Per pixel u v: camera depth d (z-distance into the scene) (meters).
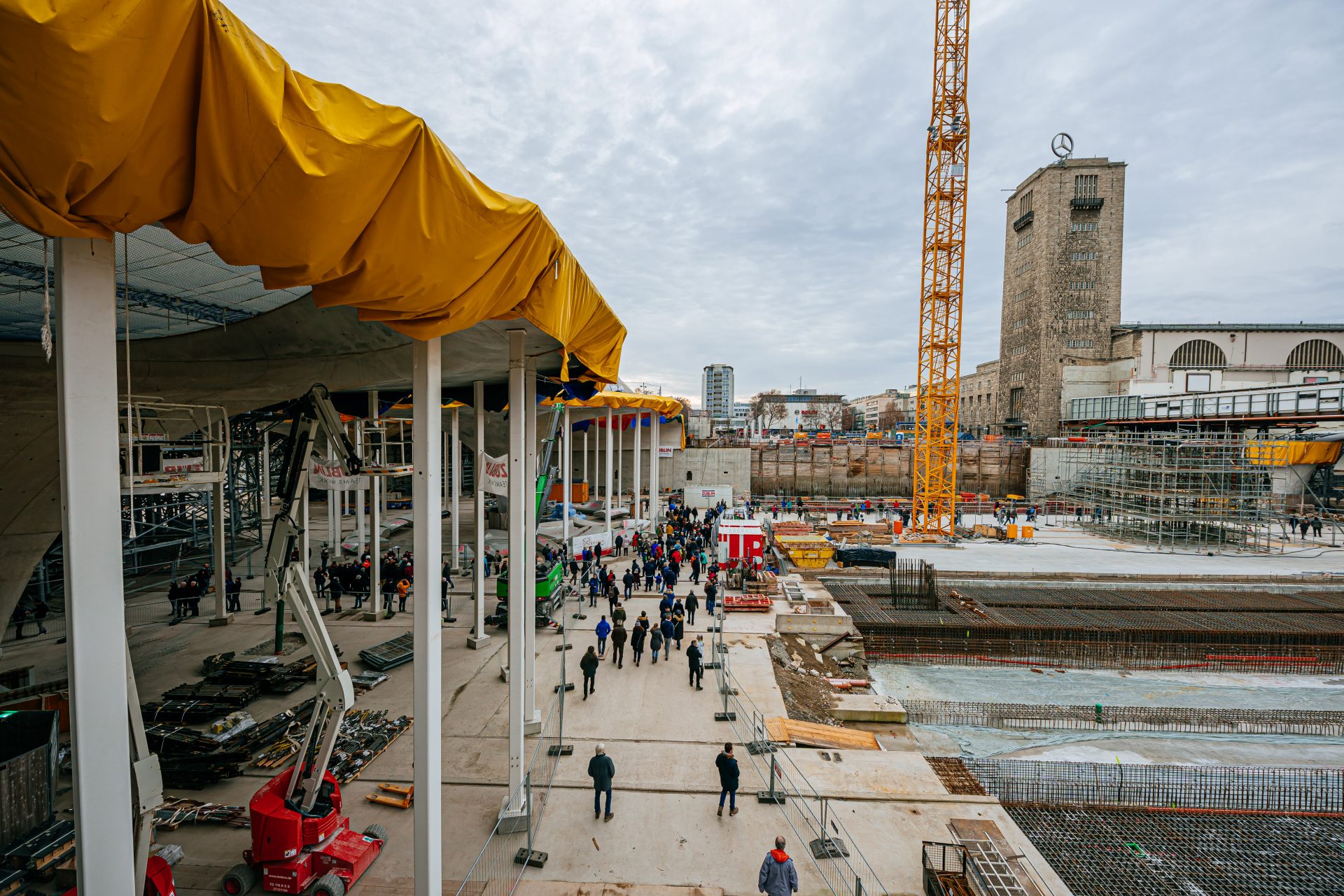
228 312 12.05
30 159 3.02
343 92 4.27
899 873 10.18
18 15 2.62
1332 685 23.03
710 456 65.62
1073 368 84.50
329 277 4.69
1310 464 55.31
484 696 15.38
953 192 50.16
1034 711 19.48
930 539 47.19
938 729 18.80
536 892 9.24
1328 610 29.44
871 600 30.91
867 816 11.70
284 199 3.91
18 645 17.55
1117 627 26.16
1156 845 12.73
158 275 9.94
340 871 8.83
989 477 71.25
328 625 20.06
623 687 16.91
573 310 9.52
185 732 12.11
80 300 3.86
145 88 3.13
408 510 48.81
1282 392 51.31
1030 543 46.84
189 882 8.77
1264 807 14.45
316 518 44.56
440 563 7.70
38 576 19.78
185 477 5.84
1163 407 62.12
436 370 7.37
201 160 3.56
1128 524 51.19
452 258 5.55
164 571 26.22
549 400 16.72
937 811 11.88
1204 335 83.31
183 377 13.52
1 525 14.41
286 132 3.74
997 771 15.51
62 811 9.82
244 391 14.29
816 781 12.77
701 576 30.62
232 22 3.39
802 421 196.62
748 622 24.31
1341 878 11.75
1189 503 47.31
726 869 9.92
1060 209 89.81
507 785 11.73
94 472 3.96
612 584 23.64
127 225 3.74
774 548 39.22
